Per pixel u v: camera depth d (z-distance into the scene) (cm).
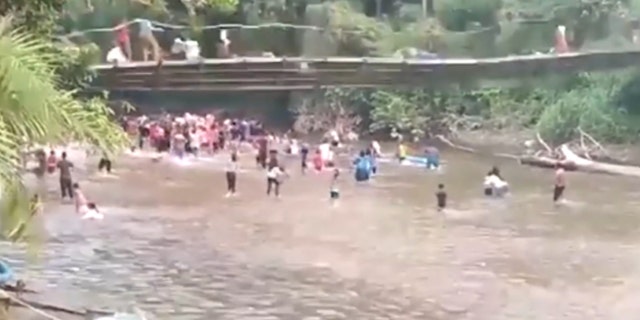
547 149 6400
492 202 4678
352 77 5472
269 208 4447
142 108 7038
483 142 6856
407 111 7250
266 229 3934
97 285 2933
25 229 1091
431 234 3859
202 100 7250
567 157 6038
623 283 3069
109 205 4438
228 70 5359
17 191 1029
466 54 5956
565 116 6481
